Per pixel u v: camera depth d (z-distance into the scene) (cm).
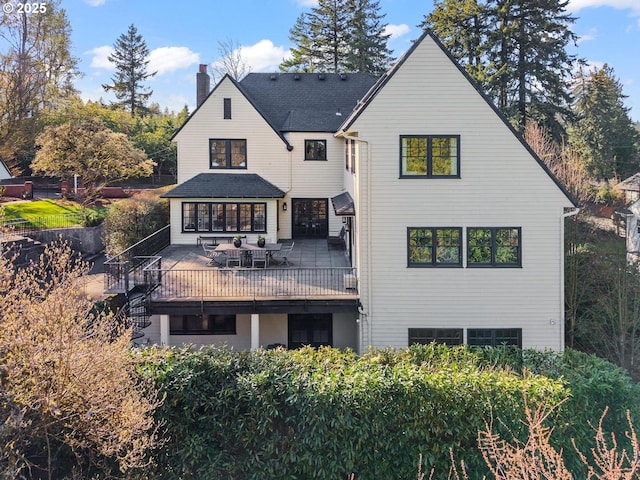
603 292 1744
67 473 786
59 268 798
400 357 980
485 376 830
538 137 2838
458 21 3491
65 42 3669
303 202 2516
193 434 808
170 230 2338
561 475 495
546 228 1528
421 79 1515
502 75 3300
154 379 802
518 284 1538
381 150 1530
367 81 2769
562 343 1533
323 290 1582
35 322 672
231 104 2431
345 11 5062
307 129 2470
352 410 793
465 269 1538
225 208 2323
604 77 4588
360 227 1549
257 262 1939
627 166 4525
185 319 1722
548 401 801
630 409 841
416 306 1547
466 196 1531
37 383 651
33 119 3491
